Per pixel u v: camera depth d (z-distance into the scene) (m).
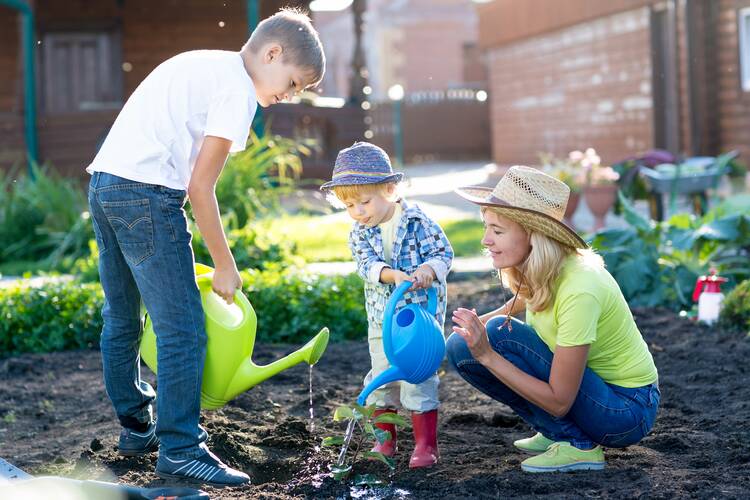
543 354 3.45
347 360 5.70
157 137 3.30
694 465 3.50
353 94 17.03
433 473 3.48
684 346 5.53
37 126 15.57
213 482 3.38
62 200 10.82
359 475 3.48
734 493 3.11
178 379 3.34
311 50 3.38
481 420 4.28
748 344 5.45
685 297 6.73
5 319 6.14
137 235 3.31
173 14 19.69
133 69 19.84
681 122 14.12
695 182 9.96
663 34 14.42
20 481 3.25
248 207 9.79
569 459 3.45
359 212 3.53
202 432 3.46
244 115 3.28
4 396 5.02
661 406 4.38
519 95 19.19
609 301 3.32
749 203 8.10
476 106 31.72
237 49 19.77
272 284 6.48
